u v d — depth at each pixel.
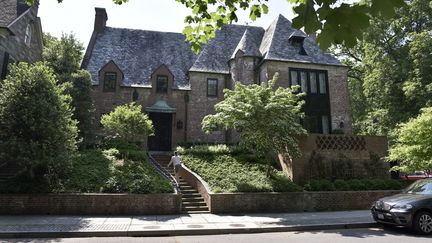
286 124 14.48
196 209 13.23
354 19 2.12
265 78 23.06
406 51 25.84
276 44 24.61
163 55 27.30
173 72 26.00
